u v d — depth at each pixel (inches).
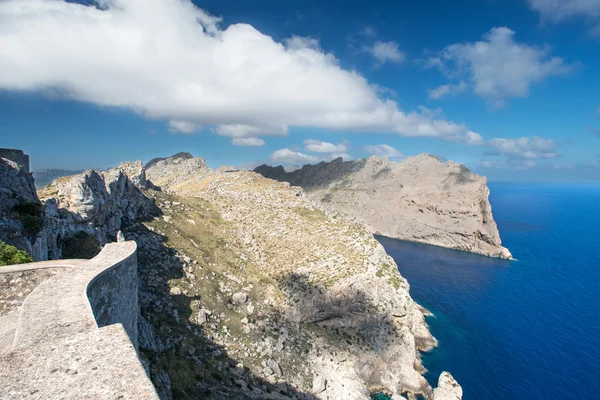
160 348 1850.4
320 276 2977.4
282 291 2979.8
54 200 1916.8
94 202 2161.7
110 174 2952.8
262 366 2317.9
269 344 2495.1
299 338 2630.4
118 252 1059.9
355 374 2507.4
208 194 4931.1
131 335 1080.8
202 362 2041.1
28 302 550.6
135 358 360.2
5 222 1238.3
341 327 2783.0
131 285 1068.5
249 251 3614.7
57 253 1637.6
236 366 2206.0
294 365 2432.3
